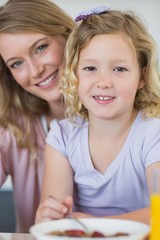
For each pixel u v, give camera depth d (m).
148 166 1.42
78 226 0.96
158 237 0.85
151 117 1.50
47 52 1.71
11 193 2.76
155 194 0.88
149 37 1.50
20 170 1.89
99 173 1.50
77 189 1.56
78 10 3.25
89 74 1.40
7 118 1.89
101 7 1.54
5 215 2.48
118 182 1.49
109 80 1.35
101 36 1.39
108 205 1.52
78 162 1.53
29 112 1.90
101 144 1.51
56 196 1.51
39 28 1.68
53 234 0.90
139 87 1.50
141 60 1.46
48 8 1.76
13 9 1.71
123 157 1.48
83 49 1.40
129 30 1.42
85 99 1.42
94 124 1.50
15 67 1.75
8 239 1.10
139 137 1.47
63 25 1.76
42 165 1.89
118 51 1.37
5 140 1.86
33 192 1.91
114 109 1.38
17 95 1.89
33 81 1.74
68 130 1.59
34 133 1.90
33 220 1.94
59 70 1.75
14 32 1.68
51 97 1.77
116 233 0.92
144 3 3.17
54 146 1.57
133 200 1.51
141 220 1.24
